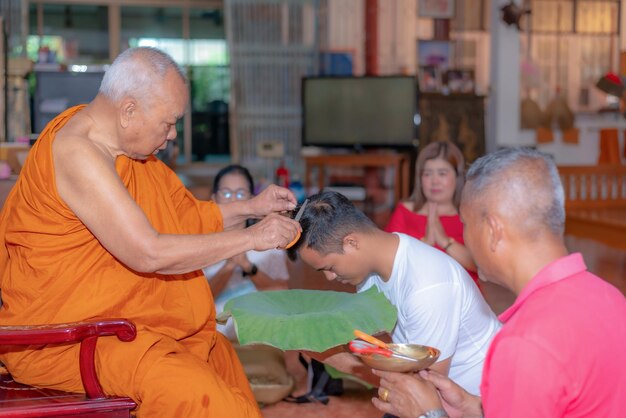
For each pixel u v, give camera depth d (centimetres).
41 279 212
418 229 351
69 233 210
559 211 140
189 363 206
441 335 194
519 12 992
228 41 1038
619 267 629
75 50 1044
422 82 1015
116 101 210
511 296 507
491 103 1020
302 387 340
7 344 195
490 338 209
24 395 213
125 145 214
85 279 212
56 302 212
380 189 1012
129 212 202
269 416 306
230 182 335
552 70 1017
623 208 892
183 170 1077
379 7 1023
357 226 198
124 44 1106
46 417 199
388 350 167
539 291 137
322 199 204
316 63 1043
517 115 1015
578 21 1018
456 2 1025
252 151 1052
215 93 1119
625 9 1021
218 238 205
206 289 234
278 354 328
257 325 189
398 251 199
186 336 228
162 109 210
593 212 852
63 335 193
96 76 608
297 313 208
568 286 135
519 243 140
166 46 1120
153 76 208
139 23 1109
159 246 202
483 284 543
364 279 208
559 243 141
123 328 199
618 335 132
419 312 193
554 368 127
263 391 315
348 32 1033
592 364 129
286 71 1046
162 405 202
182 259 203
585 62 1021
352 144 973
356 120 971
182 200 248
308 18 1042
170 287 225
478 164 147
